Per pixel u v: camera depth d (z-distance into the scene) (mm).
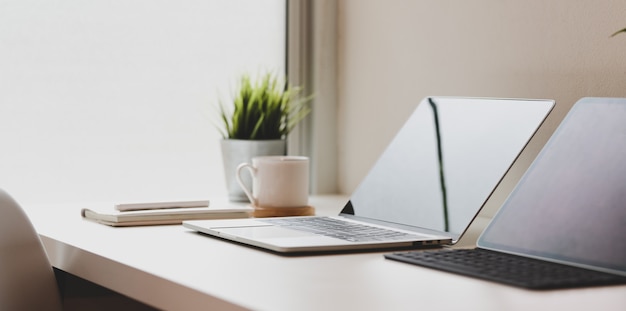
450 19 1764
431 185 1391
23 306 1312
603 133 1151
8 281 1300
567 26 1515
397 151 1517
